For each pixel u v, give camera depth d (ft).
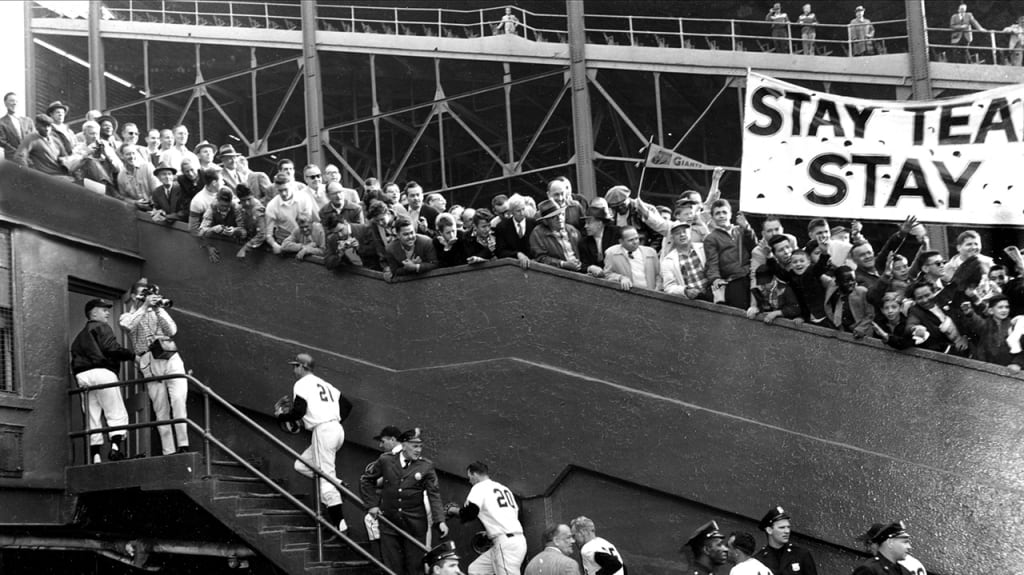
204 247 45.85
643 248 40.09
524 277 40.70
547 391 39.81
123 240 45.93
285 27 97.60
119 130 91.97
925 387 35.96
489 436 40.40
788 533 32.91
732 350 37.96
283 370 43.91
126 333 43.24
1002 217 36.86
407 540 37.04
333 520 38.88
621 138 83.61
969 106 37.50
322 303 43.73
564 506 39.63
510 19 76.74
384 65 85.92
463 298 41.47
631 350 39.06
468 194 95.45
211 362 45.19
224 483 38.70
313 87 71.41
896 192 37.45
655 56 71.46
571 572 31.42
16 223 40.09
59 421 40.47
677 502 38.22
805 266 36.88
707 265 38.63
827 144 37.99
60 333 41.45
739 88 71.56
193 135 94.63
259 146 77.25
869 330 36.52
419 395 41.65
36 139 44.04
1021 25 74.13
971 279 36.17
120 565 44.86
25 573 43.55
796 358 37.27
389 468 37.19
